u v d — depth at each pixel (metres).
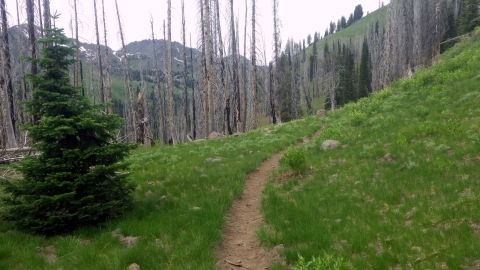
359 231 6.25
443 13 53.25
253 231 7.48
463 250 4.96
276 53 33.09
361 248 5.67
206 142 20.59
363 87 60.81
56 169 7.08
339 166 10.80
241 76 42.31
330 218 7.24
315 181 9.97
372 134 13.76
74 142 7.57
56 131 6.79
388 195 7.68
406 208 6.93
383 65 54.22
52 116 7.10
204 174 11.85
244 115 35.19
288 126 22.83
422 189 7.55
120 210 7.90
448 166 8.20
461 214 6.00
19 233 6.91
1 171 11.77
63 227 7.16
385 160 10.14
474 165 7.98
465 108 13.09
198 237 6.61
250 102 45.06
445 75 20.12
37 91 6.90
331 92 55.91
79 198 7.35
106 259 5.82
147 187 10.40
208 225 7.24
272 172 11.77
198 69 40.44
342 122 19.39
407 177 8.40
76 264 5.77
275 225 7.31
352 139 13.87
